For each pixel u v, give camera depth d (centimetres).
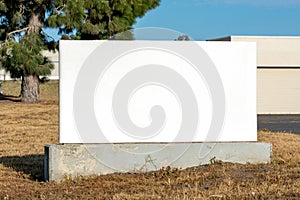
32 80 2452
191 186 751
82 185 789
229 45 869
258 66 2784
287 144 1233
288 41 2806
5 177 881
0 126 1689
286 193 687
